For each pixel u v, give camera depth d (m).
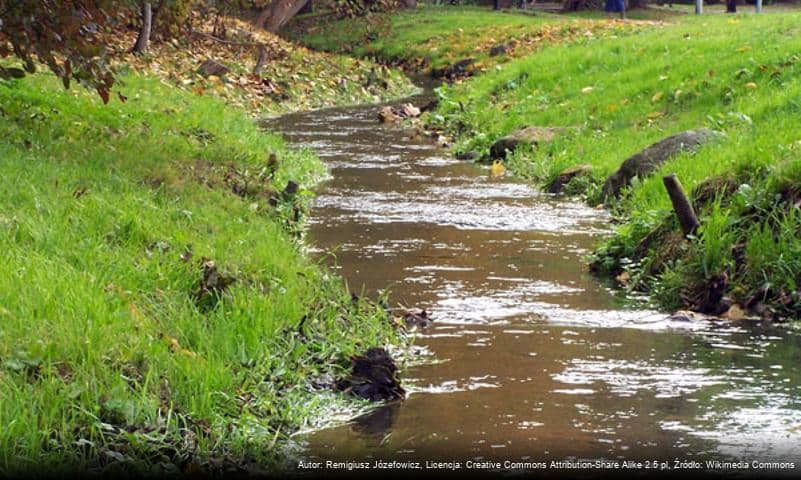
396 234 12.52
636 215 12.26
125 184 11.01
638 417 6.87
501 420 6.84
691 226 10.42
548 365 7.93
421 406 7.13
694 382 7.54
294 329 8.02
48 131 12.94
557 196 15.30
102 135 13.64
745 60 19.61
